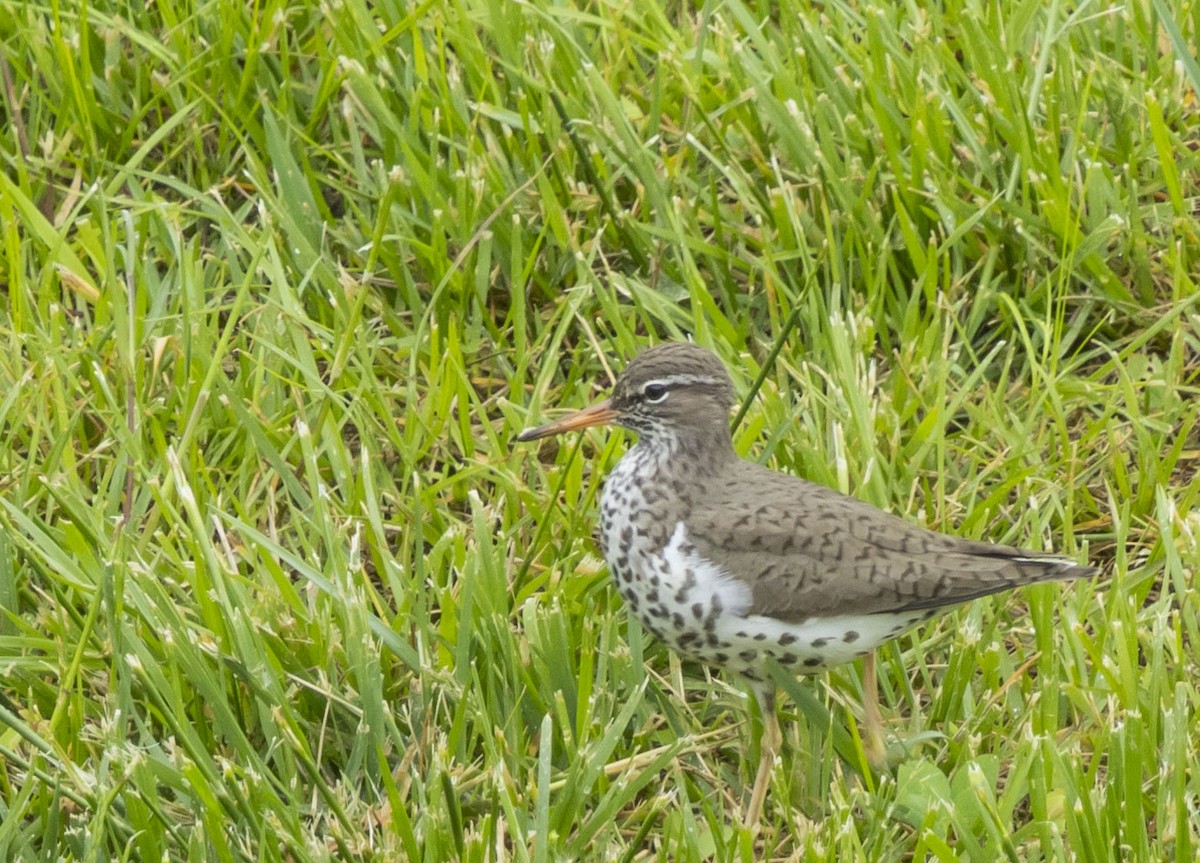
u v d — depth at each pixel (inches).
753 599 383.2
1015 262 510.6
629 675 408.8
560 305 494.0
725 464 406.9
